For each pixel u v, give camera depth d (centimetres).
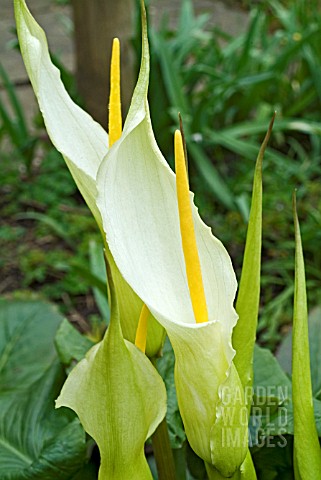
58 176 141
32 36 47
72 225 129
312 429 50
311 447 50
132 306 48
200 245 45
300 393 50
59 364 68
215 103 138
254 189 48
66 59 195
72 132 49
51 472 59
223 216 134
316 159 142
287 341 74
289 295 112
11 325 75
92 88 135
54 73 48
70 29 185
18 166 148
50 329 75
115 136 47
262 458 63
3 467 62
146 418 45
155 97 136
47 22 222
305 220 131
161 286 46
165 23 157
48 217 131
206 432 46
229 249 126
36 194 137
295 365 50
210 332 43
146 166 45
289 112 151
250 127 137
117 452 46
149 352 50
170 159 141
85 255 121
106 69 133
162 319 44
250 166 142
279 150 156
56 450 60
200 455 47
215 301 45
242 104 148
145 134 44
